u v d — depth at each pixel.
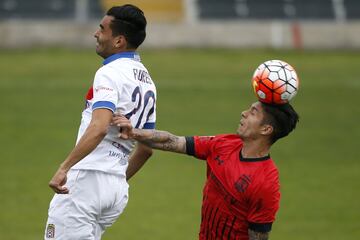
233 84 86.19
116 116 23.59
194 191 51.88
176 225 44.88
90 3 120.81
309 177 55.16
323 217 46.62
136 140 24.30
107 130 23.47
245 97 80.38
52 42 101.88
